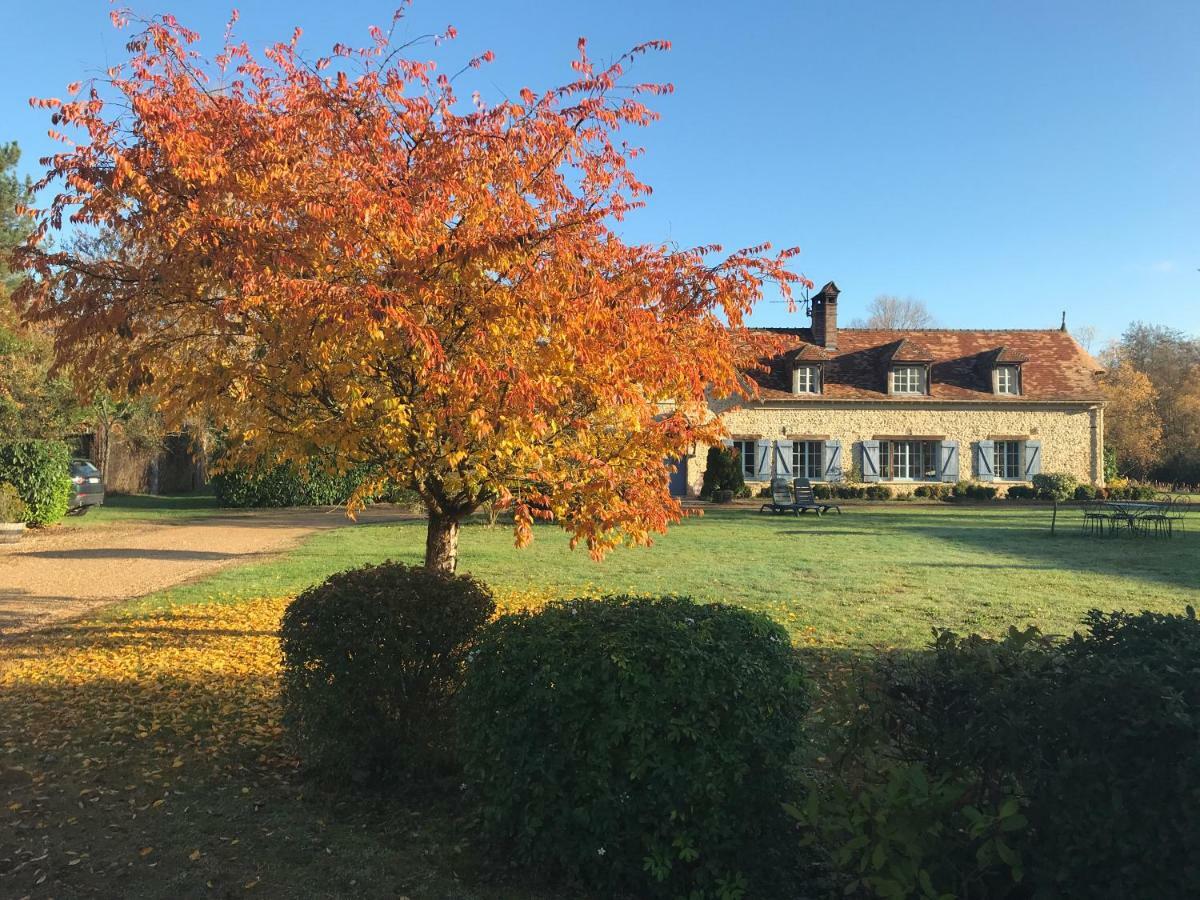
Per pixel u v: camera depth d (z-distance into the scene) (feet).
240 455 18.45
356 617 13.50
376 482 17.67
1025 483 101.60
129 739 16.67
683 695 10.11
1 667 22.25
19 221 84.02
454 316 14.83
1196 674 7.78
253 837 12.35
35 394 58.90
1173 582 35.06
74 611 30.42
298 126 14.92
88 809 13.37
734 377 17.30
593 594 32.17
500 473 16.75
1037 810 8.45
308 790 14.07
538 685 10.56
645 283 16.65
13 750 15.94
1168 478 146.20
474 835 12.28
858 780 10.08
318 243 13.85
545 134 15.34
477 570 38.50
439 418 15.24
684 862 10.27
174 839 12.27
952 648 10.15
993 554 45.19
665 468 18.04
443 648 13.82
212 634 26.07
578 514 16.67
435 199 14.58
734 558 43.29
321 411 16.70
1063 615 27.94
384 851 11.87
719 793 10.03
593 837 10.27
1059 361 108.27
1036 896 8.30
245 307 14.43
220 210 14.65
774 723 10.71
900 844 8.89
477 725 11.09
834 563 41.39
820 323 109.70
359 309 12.24
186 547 50.65
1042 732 8.38
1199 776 7.37
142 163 14.05
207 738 16.74
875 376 105.70
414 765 13.99
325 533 58.59
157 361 16.19
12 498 57.82
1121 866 7.80
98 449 94.27
